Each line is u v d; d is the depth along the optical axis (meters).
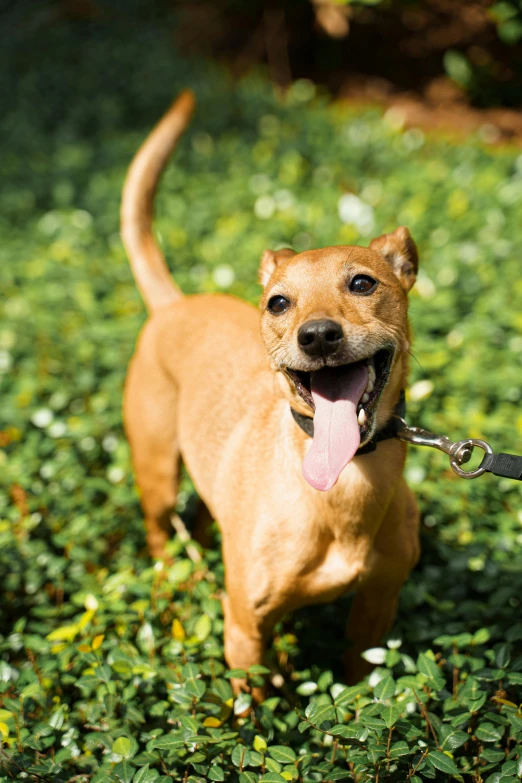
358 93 12.07
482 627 3.39
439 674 2.83
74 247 7.42
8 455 4.88
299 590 3.07
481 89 11.06
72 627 3.14
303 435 3.00
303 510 2.98
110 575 4.02
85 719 3.08
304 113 10.77
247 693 3.05
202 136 9.92
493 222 7.12
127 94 11.43
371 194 8.10
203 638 3.21
